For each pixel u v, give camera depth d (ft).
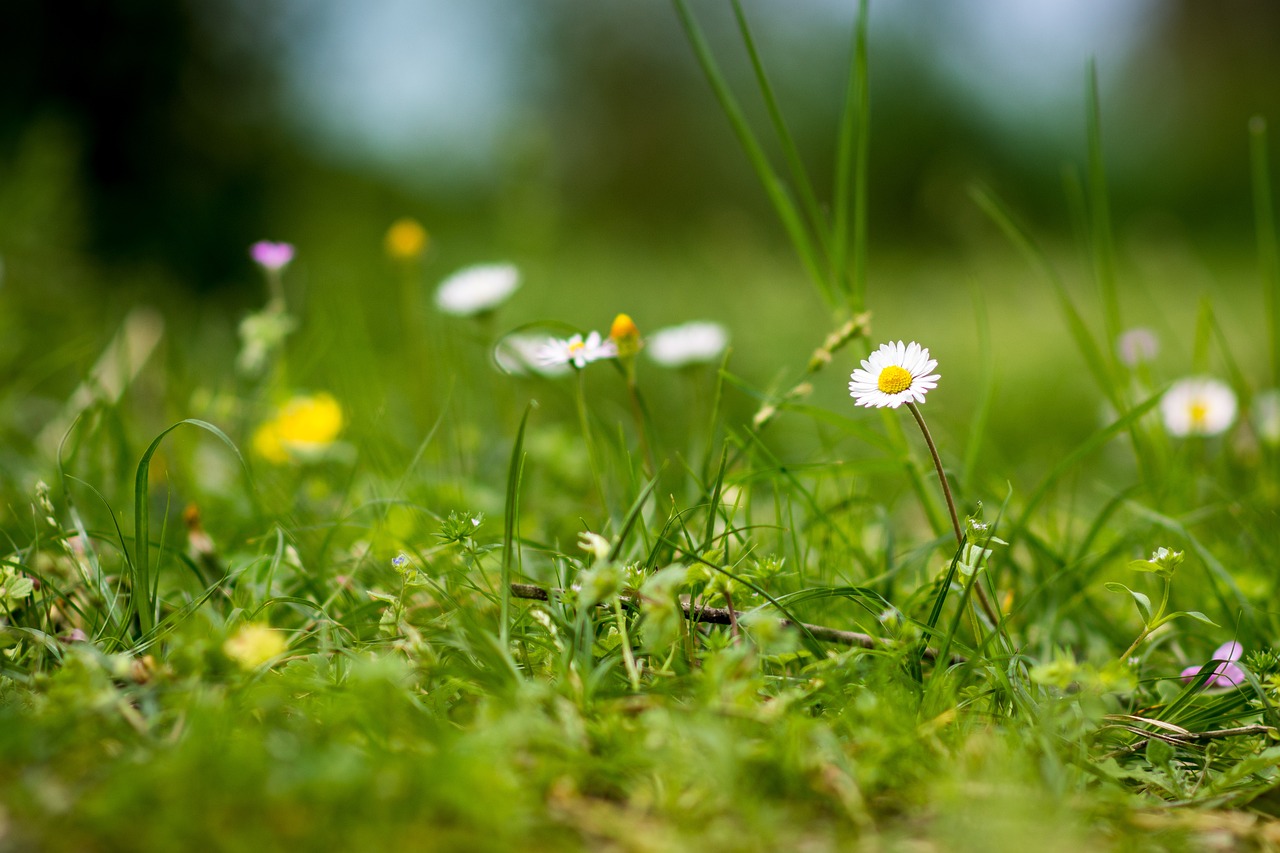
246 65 5.39
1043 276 6.81
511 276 2.63
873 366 2.05
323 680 1.96
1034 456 3.53
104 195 4.75
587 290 6.15
